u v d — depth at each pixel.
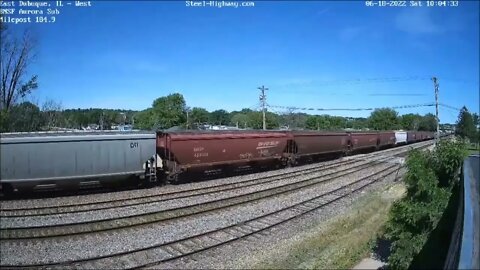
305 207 18.45
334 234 14.34
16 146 18.38
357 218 16.52
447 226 9.98
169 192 20.91
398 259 10.34
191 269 10.92
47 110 51.78
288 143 33.09
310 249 12.70
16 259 11.22
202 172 28.50
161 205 17.94
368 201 19.77
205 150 25.33
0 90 37.16
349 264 11.34
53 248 12.16
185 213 16.34
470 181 8.34
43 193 20.44
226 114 139.62
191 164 24.81
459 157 10.75
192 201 18.94
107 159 20.59
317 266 11.15
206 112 126.88
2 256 11.38
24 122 39.34
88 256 11.59
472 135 74.44
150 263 10.95
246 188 22.73
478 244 5.44
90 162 20.09
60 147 19.30
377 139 53.47
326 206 18.77
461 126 75.75
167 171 23.81
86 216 15.70
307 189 22.86
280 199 19.89
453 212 10.06
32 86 38.72
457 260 4.70
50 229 13.88
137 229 14.21
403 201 11.16
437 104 45.41
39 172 18.88
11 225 14.23
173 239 13.29
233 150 27.28
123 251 12.02
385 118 119.00
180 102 108.75
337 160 41.00
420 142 85.69
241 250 12.51
